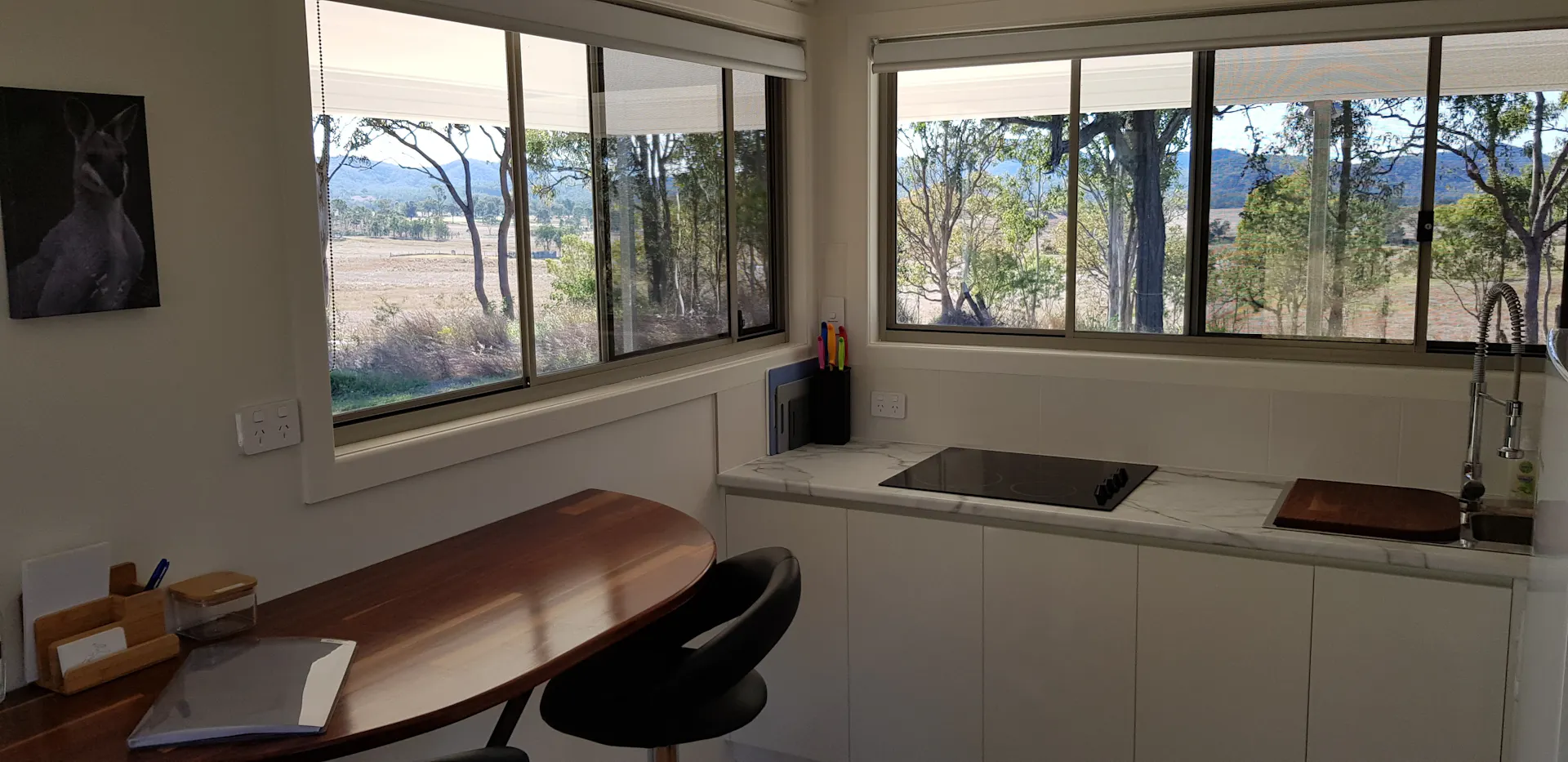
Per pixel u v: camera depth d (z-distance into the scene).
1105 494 3.07
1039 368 3.56
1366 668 2.70
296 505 2.17
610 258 3.09
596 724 1.98
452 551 2.31
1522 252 2.99
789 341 3.88
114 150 1.81
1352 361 3.21
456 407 2.60
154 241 1.89
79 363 1.80
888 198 3.84
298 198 2.12
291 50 2.09
